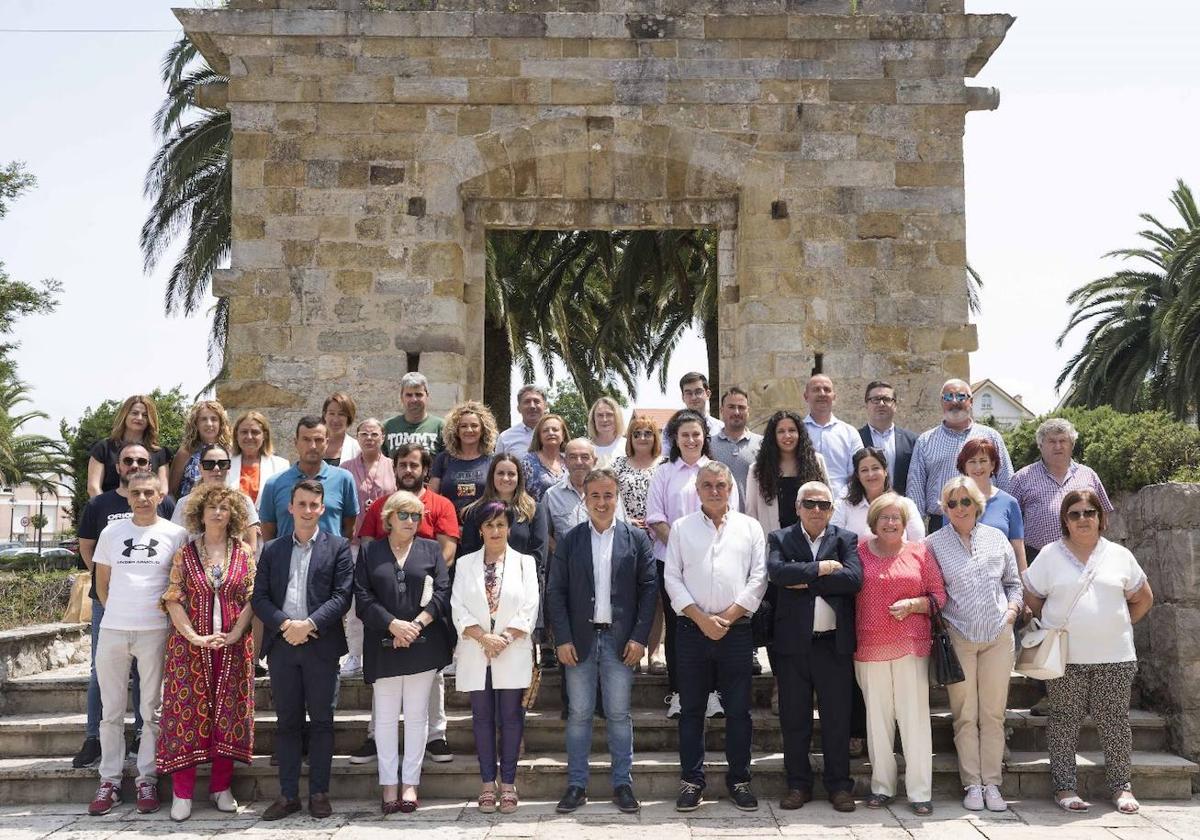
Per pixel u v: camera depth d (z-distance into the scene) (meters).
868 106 10.70
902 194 10.65
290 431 10.35
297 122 10.59
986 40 10.68
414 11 10.57
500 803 6.74
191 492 7.21
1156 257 25.27
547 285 19.67
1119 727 6.88
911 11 10.75
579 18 10.62
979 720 6.93
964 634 6.79
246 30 10.52
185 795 6.69
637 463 8.19
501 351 20.50
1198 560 7.60
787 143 10.65
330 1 10.62
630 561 6.96
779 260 10.57
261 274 10.48
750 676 6.88
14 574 14.59
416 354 10.48
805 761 6.85
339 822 6.54
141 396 8.02
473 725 6.86
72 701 8.18
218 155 17.86
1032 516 7.82
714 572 6.81
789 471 7.64
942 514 7.73
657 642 7.78
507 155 10.62
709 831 6.29
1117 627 6.90
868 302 10.55
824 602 6.85
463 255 10.91
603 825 6.42
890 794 6.81
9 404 42.47
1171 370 23.00
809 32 10.64
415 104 10.62
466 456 8.09
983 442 7.34
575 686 6.82
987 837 6.16
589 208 11.15
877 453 7.32
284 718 6.73
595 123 10.63
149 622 6.93
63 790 7.15
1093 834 6.23
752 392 10.48
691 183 10.85
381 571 6.82
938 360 10.52
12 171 24.70
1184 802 7.06
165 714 6.71
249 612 6.95
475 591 6.86
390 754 6.75
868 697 6.85
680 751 6.86
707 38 10.67
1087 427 9.34
